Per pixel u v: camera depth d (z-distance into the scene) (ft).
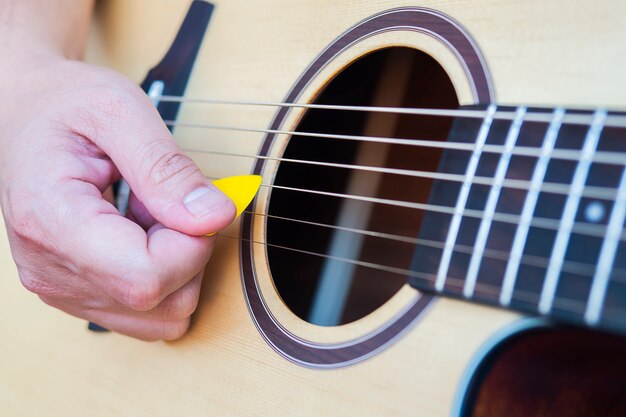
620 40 0.80
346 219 1.22
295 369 0.93
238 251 1.04
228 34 1.17
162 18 1.27
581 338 0.77
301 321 0.95
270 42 1.12
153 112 1.01
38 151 0.99
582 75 0.81
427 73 1.20
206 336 1.03
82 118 1.00
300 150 1.10
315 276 1.21
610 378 0.83
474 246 0.80
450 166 0.84
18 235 0.99
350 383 0.88
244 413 0.97
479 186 0.81
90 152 1.02
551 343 0.79
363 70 1.11
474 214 0.81
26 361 1.26
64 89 1.04
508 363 0.81
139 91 1.04
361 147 1.22
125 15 1.31
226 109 1.13
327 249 1.22
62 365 1.21
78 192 0.96
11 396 1.27
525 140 0.80
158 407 1.06
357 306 1.19
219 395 1.00
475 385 0.81
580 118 0.78
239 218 1.04
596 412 0.86
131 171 0.94
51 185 0.96
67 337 1.22
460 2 0.92
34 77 1.11
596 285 0.73
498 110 0.83
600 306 0.73
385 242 1.20
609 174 0.75
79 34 1.30
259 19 1.14
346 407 0.88
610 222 0.74
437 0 0.94
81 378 1.17
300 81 1.07
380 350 0.87
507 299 0.77
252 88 1.11
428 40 0.94
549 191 0.77
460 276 0.81
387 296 1.18
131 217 1.08
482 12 0.89
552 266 0.75
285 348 0.95
